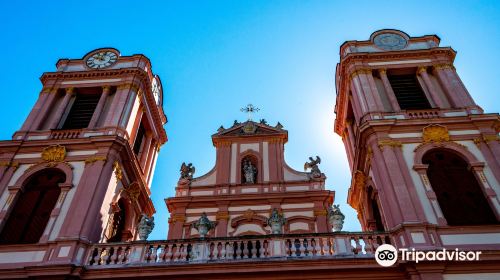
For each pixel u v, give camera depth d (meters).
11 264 19.80
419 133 24.03
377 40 31.44
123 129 26.19
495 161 22.14
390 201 21.00
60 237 20.33
